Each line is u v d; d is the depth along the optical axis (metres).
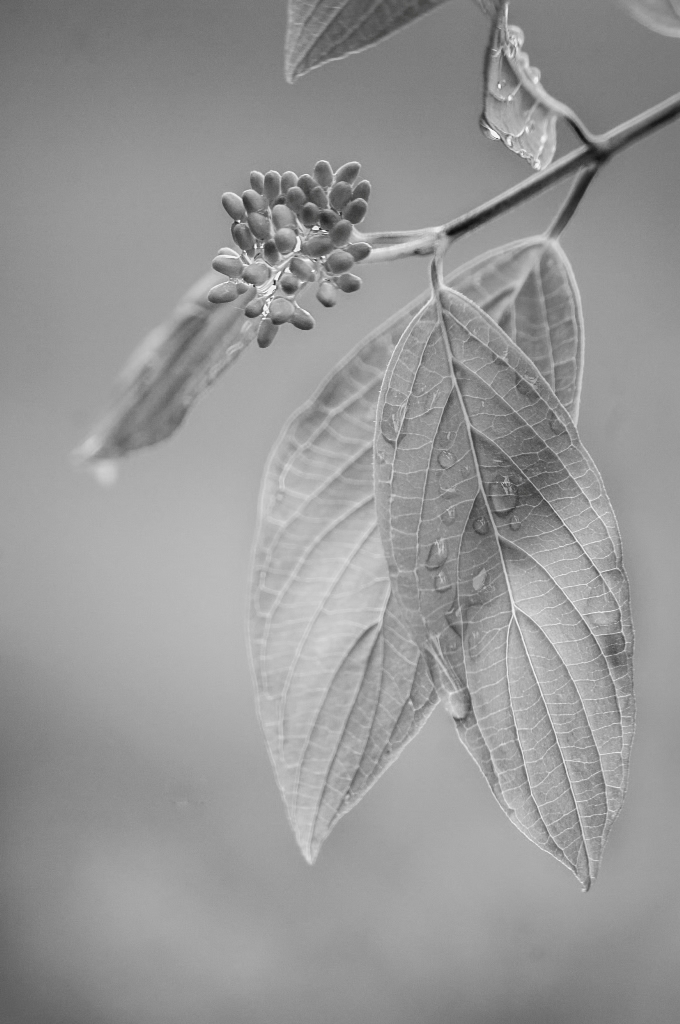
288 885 1.13
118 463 0.43
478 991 1.07
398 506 0.34
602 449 0.93
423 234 0.35
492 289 0.37
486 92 0.34
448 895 1.10
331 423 0.37
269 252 0.34
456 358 0.34
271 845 1.16
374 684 0.36
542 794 0.34
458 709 0.34
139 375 0.41
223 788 1.21
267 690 0.37
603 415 1.17
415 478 0.34
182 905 1.14
